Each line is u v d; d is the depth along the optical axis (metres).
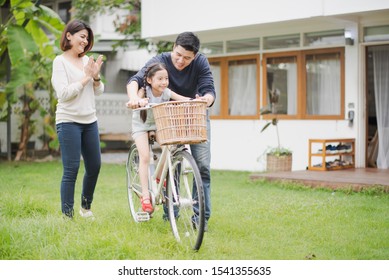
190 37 5.62
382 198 8.65
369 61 12.27
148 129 5.82
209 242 5.50
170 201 5.65
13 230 5.47
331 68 12.39
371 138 12.95
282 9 11.63
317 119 12.56
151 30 13.84
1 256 5.07
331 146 11.58
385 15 11.26
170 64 5.98
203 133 5.13
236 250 5.34
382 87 12.09
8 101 13.81
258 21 12.04
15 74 13.69
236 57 13.79
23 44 13.05
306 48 12.64
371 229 6.39
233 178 11.66
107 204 7.89
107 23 19.77
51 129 15.63
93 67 6.09
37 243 5.25
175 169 5.70
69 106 6.19
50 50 14.71
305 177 10.11
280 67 13.10
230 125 13.94
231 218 6.94
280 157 12.00
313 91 12.66
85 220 6.22
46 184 10.44
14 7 13.45
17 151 16.22
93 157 6.43
